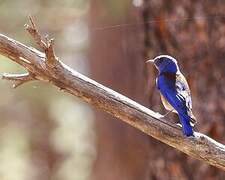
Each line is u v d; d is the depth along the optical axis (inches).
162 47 460.1
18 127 979.3
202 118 446.0
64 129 971.9
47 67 320.5
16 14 785.6
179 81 341.4
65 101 929.5
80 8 799.7
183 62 451.5
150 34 464.8
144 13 468.1
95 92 322.0
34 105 927.0
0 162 930.1
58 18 802.8
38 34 311.9
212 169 443.2
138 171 613.0
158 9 459.8
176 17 453.7
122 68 615.5
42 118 967.0
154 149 468.4
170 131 320.5
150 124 322.0
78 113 953.5
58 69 320.5
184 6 451.5
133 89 605.3
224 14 443.5
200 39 447.8
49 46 313.0
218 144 319.9
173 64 348.8
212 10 445.7
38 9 793.6
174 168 456.4
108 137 641.6
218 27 444.5
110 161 642.2
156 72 463.2
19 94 902.4
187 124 311.7
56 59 319.0
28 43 767.7
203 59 446.9
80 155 969.5
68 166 978.7
